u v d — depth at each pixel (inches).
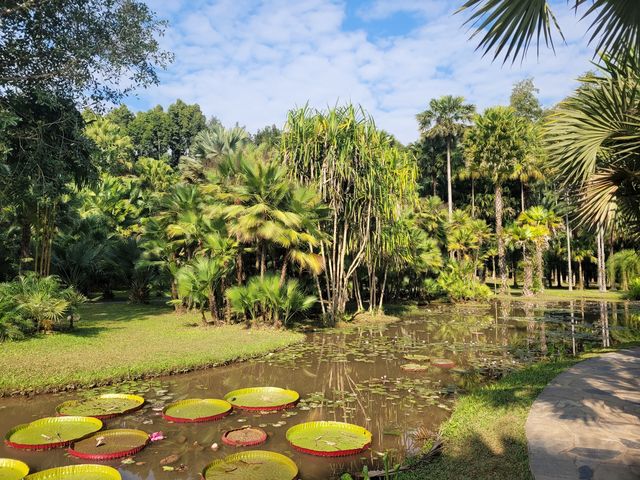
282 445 183.3
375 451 179.0
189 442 186.2
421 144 1547.7
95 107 453.7
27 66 419.8
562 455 145.8
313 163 551.5
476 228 1161.4
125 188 1066.1
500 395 229.0
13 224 607.5
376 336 474.9
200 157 1035.9
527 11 105.9
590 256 1373.0
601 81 216.8
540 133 242.5
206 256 533.0
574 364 302.4
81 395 243.8
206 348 350.3
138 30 432.1
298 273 578.2
